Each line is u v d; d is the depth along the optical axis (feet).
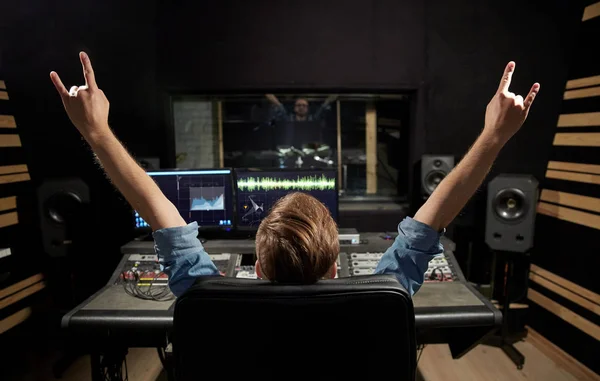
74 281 10.01
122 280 6.83
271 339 2.15
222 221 7.64
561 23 9.24
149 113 10.22
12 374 8.74
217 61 10.14
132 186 2.43
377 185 12.69
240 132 12.88
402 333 2.16
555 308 9.45
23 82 9.40
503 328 9.49
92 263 10.25
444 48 10.25
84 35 9.77
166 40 10.03
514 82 9.99
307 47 10.19
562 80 9.29
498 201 8.87
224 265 7.06
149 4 9.89
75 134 9.90
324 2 10.09
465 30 10.15
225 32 10.07
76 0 9.65
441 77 10.36
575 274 8.95
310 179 7.54
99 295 6.41
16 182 9.18
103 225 10.22
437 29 10.20
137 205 2.48
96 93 2.25
